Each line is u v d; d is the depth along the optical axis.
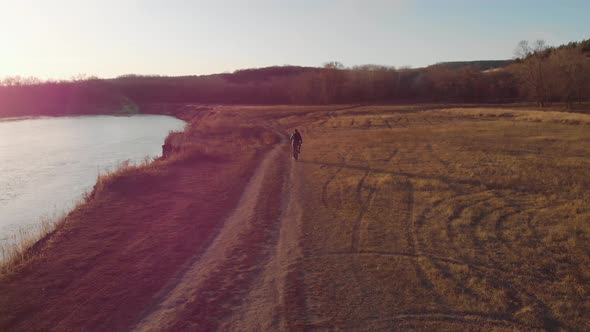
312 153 27.12
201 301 8.41
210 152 25.91
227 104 104.69
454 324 7.27
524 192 15.62
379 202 14.88
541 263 9.53
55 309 8.06
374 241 11.27
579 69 61.62
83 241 11.69
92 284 9.11
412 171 19.78
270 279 9.35
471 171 19.20
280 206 15.16
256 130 42.03
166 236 12.13
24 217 18.44
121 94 121.69
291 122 52.44
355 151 26.88
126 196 16.52
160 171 20.59
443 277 9.01
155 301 8.47
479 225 12.20
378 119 51.81
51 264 10.10
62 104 109.12
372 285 8.83
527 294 8.23
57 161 33.03
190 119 75.88
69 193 22.67
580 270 9.09
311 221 13.23
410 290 8.53
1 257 13.14
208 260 10.51
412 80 108.56
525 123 40.84
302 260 10.26
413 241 11.15
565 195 14.88
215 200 16.11
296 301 8.28
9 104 103.06
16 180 26.17
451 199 14.90
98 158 34.28
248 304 8.29
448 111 56.28
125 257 10.59
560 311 7.59
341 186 17.42
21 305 8.16
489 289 8.44
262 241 11.74
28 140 47.59
